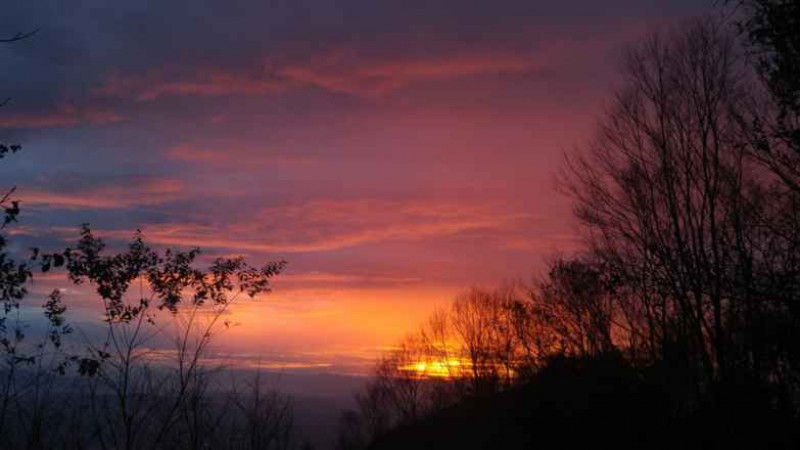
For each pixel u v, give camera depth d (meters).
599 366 21.28
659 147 22.02
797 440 16.11
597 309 23.61
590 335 23.84
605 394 19.59
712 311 18.23
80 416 10.23
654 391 19.48
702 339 18.59
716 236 18.55
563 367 22.00
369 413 38.31
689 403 20.05
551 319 25.81
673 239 20.88
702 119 20.84
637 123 22.78
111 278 11.55
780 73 11.27
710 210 19.47
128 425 10.53
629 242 22.67
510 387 30.58
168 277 12.24
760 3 11.00
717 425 17.61
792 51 10.96
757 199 16.70
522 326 28.14
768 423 16.62
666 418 19.19
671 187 21.19
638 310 22.97
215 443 11.03
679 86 21.81
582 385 20.70
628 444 18.80
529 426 20.42
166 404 11.04
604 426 19.09
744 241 15.80
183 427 10.95
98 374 10.47
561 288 25.23
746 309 14.62
